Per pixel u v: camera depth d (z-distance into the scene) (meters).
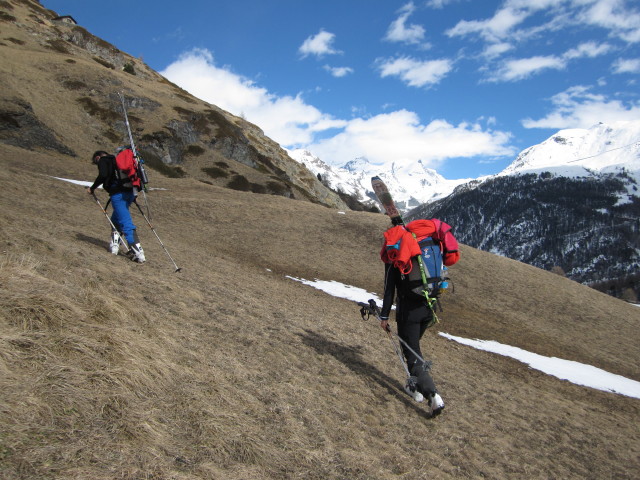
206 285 8.54
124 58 95.25
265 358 5.47
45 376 2.99
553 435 7.01
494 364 12.83
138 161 8.61
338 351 6.98
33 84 55.44
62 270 5.56
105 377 3.27
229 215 29.70
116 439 2.77
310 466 3.48
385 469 3.96
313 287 19.05
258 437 3.53
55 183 25.00
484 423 6.32
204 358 4.62
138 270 7.75
